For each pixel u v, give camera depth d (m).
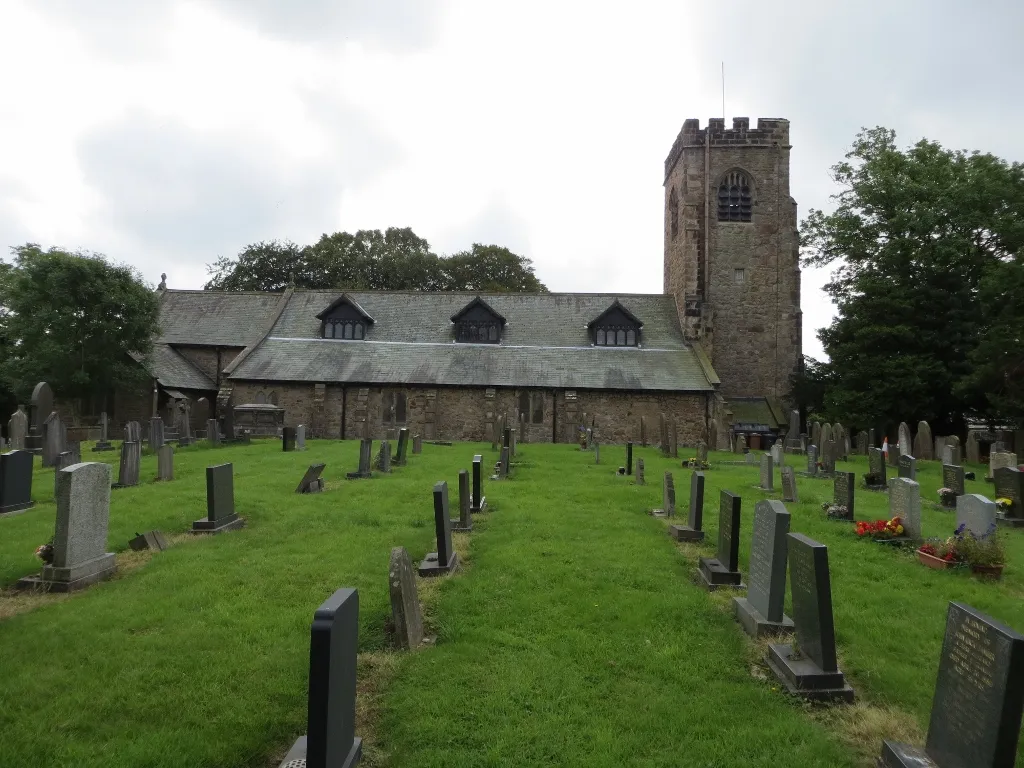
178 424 28.03
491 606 8.20
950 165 36.75
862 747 5.38
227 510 12.41
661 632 7.54
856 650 7.20
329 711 4.40
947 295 34.22
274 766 4.96
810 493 17.27
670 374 36.88
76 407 35.22
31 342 33.84
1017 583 9.83
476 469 13.86
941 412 34.97
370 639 7.07
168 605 7.93
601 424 36.00
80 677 6.10
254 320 43.00
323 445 28.11
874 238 37.97
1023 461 24.72
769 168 41.09
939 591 9.33
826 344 40.41
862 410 34.44
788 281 40.81
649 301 42.78
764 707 5.91
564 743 5.30
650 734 5.46
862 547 11.53
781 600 7.49
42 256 33.34
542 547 10.84
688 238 40.31
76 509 8.94
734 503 9.42
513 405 36.25
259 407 32.25
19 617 7.62
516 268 66.81
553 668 6.54
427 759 5.05
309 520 12.58
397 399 36.75
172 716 5.50
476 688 6.12
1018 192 34.16
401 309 41.88
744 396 40.59
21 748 5.01
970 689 4.65
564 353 38.59
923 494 18.28
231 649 6.71
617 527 12.44
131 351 35.88
